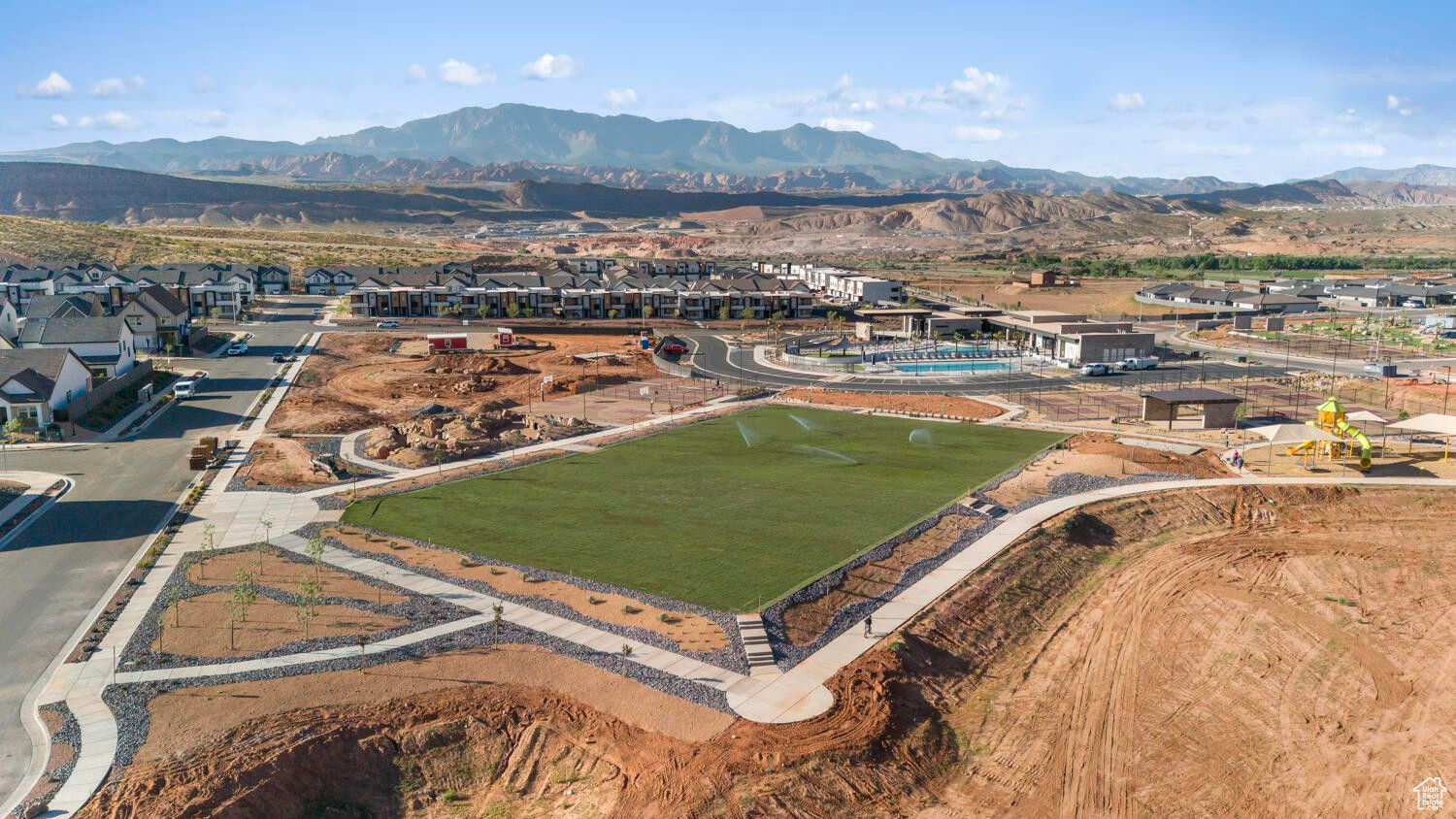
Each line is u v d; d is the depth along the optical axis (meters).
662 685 47.06
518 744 42.62
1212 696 49.38
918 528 69.88
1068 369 149.75
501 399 121.88
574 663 49.19
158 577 59.91
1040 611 59.50
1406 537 72.62
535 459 91.50
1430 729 46.31
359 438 99.12
